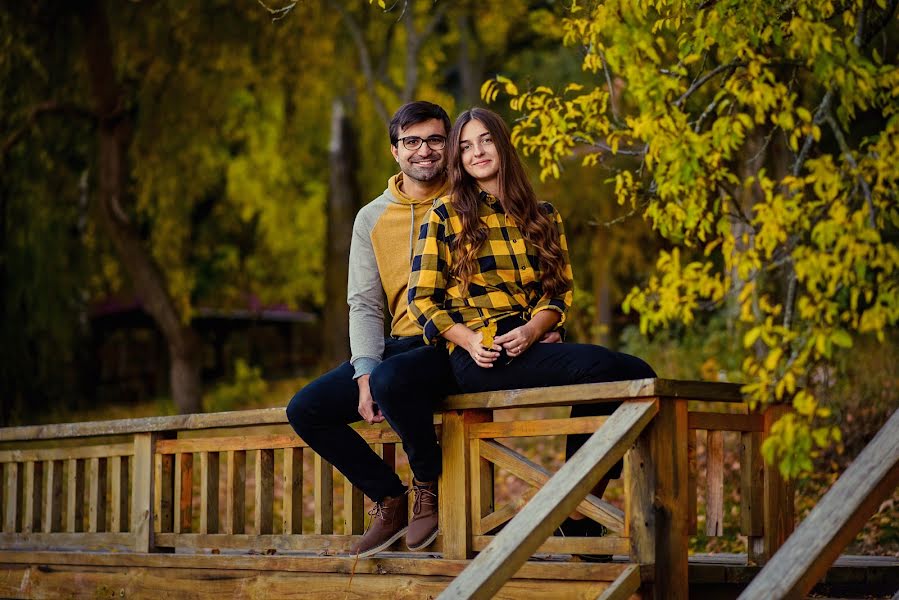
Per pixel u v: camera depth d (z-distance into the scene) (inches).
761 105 171.9
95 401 824.9
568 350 167.8
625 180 213.9
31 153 667.4
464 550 174.7
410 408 172.7
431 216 175.0
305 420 183.2
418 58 738.2
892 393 370.9
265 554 208.2
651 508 156.0
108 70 645.3
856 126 271.9
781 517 178.1
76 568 232.1
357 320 185.6
